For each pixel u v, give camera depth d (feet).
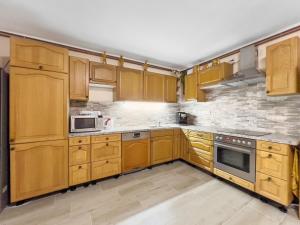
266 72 7.39
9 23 7.19
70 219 5.92
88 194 7.64
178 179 9.23
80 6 6.02
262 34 8.09
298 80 6.59
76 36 8.42
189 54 10.91
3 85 6.35
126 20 6.95
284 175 6.27
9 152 6.63
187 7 6.05
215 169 9.28
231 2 5.76
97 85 10.05
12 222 5.76
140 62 12.26
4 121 6.43
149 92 11.83
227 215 6.14
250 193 7.68
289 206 6.60
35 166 6.99
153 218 5.98
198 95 11.77
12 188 6.51
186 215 6.15
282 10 6.18
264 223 5.69
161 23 7.17
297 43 6.50
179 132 12.22
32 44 6.86
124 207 6.64
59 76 7.50
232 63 10.18
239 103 10.05
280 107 8.08
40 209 6.49
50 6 6.02
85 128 8.73
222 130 9.50
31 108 6.88
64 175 7.68
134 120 12.23
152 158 10.88
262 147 7.00
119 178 9.37
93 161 8.50
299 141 6.16
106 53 10.64
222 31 7.83
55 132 7.44
